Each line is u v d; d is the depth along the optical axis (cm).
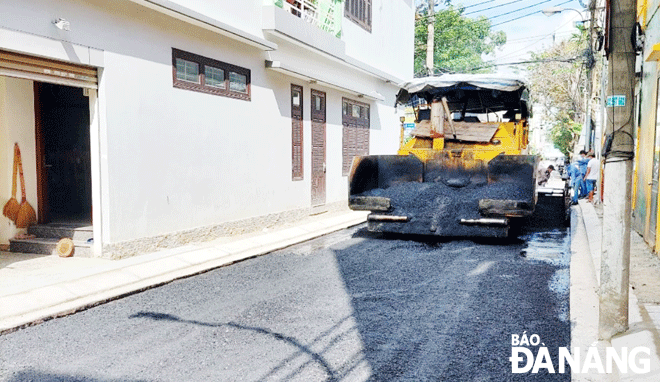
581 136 3222
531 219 1255
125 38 781
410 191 1002
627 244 466
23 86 834
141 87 812
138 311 573
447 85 1034
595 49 1969
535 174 905
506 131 1021
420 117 1133
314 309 571
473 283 679
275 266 798
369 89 1717
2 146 816
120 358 439
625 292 470
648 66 948
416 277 712
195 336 491
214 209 988
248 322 529
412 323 523
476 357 440
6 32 616
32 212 849
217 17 962
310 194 1354
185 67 911
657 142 845
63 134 930
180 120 895
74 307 571
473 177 980
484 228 921
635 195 1076
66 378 402
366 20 1683
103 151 755
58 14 678
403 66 2086
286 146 1230
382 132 1855
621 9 452
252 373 407
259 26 1095
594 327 508
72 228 819
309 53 1319
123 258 780
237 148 1048
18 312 543
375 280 697
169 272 736
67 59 691
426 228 951
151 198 839
